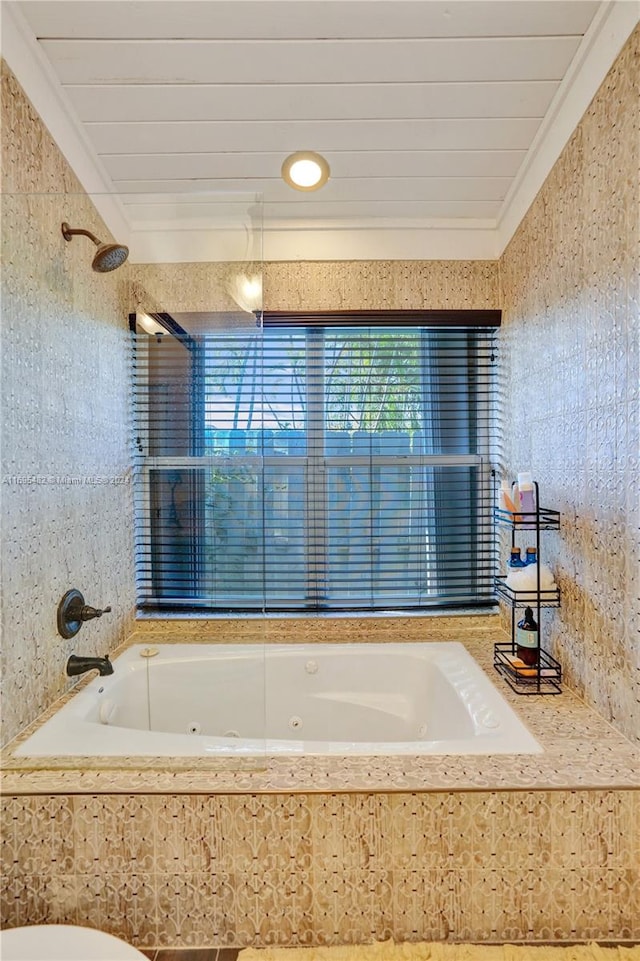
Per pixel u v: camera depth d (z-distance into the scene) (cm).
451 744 113
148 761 111
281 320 190
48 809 101
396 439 200
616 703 116
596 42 117
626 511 111
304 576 199
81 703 141
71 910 102
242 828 100
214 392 186
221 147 152
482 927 100
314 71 128
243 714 169
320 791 100
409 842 100
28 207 126
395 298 190
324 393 198
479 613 195
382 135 148
